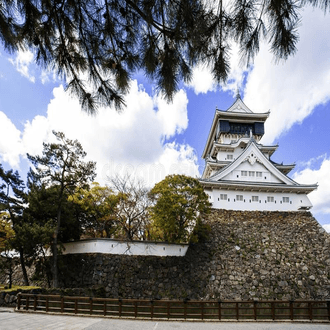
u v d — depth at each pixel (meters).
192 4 3.81
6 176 24.25
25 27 4.44
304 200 34.66
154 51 4.82
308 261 26.77
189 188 26.81
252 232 29.98
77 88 5.16
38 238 22.38
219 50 4.39
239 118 44.97
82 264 24.52
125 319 12.59
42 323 10.98
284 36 3.71
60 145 24.97
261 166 36.22
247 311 19.50
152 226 31.00
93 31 4.85
